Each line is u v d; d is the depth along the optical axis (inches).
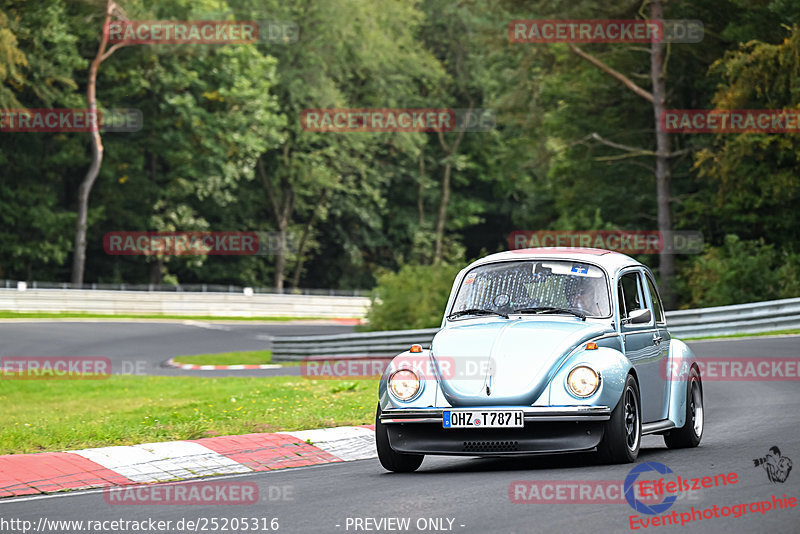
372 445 1130.7
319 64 6328.7
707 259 3400.6
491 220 7815.0
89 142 5551.2
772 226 3614.7
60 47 5093.5
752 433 1079.6
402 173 7313.0
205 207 6205.7
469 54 6909.5
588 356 876.0
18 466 918.4
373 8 6658.5
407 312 3238.2
